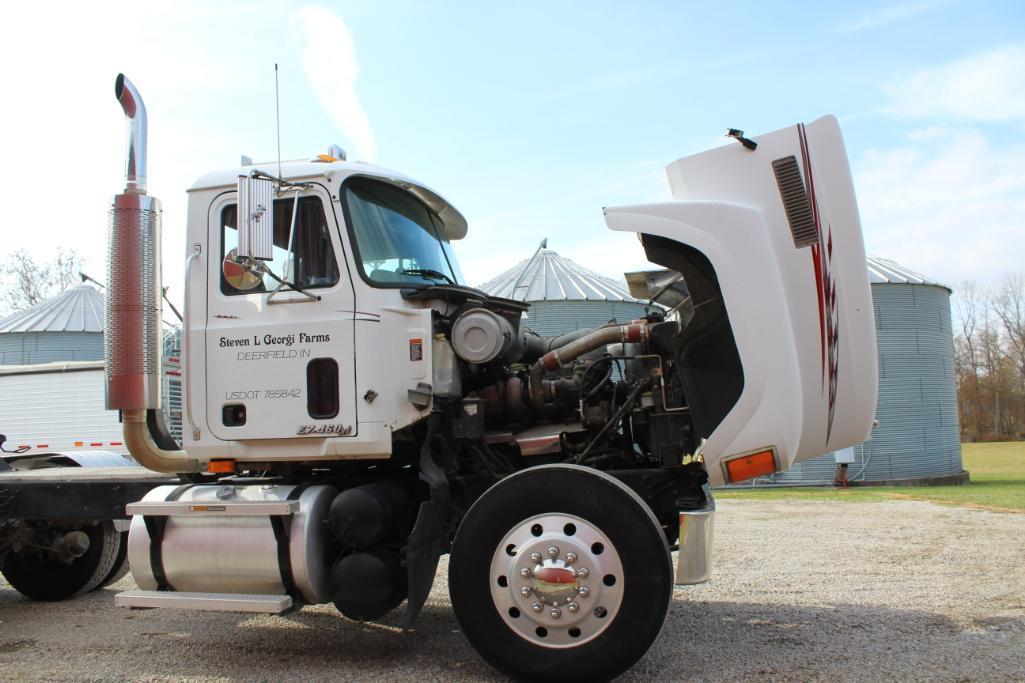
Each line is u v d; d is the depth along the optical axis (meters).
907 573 6.53
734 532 9.05
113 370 4.71
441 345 4.65
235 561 4.29
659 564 3.80
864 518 10.08
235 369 4.55
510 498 4.03
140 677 4.30
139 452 4.81
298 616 5.71
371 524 4.25
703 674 4.07
